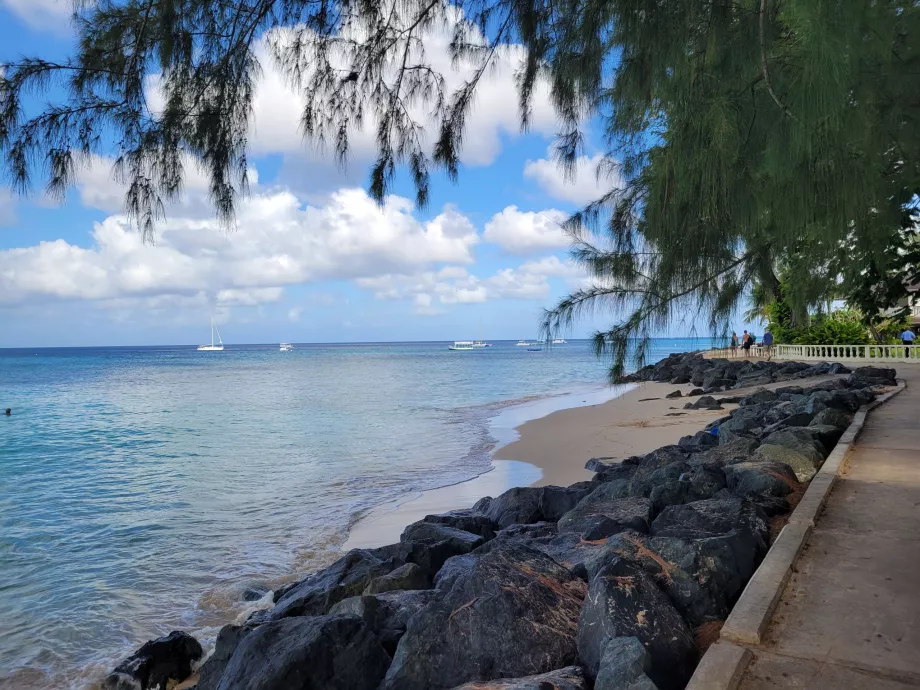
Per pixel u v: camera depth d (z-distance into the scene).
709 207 2.81
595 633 3.35
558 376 58.12
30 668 6.06
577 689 2.96
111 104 3.10
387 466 15.55
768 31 2.54
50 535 10.27
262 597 7.47
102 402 37.06
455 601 3.75
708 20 2.68
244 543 9.65
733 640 3.20
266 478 14.52
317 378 59.53
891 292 4.89
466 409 29.34
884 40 2.28
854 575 3.92
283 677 3.55
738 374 31.19
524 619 3.56
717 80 2.70
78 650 6.41
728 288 3.54
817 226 2.99
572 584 4.08
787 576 3.93
